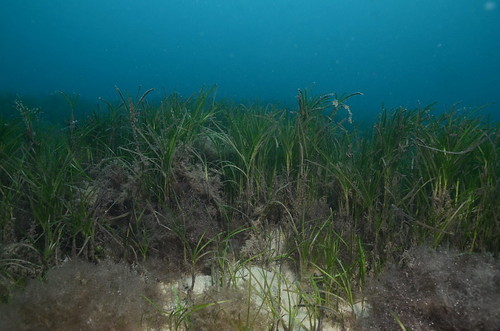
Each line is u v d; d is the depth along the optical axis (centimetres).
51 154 353
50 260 272
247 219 330
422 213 295
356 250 283
